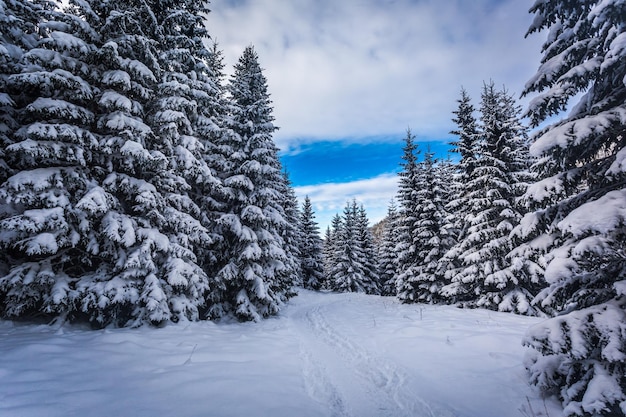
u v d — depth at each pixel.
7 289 8.75
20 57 10.74
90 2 10.31
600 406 4.00
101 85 10.59
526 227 6.26
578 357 4.40
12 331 8.58
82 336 8.43
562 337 4.62
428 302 21.77
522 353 7.81
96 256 10.15
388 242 42.22
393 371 7.37
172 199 12.09
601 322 4.42
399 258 24.11
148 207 10.38
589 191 5.59
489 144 17.20
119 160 10.68
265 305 15.73
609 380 4.23
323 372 7.55
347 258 41.41
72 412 4.50
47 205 8.73
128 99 10.08
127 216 10.29
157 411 4.79
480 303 16.03
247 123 16.52
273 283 16.47
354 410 5.52
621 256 4.93
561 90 5.66
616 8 4.65
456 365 7.31
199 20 13.94
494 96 17.55
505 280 14.82
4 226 8.14
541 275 13.99
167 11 12.66
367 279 43.25
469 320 12.30
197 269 12.20
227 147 16.45
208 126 14.01
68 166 9.67
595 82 5.61
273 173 17.05
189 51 13.86
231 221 15.19
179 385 5.80
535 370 5.42
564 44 6.14
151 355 7.36
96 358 6.73
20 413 4.31
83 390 5.21
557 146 5.37
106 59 10.05
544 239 6.10
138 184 10.52
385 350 9.03
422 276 21.62
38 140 8.91
